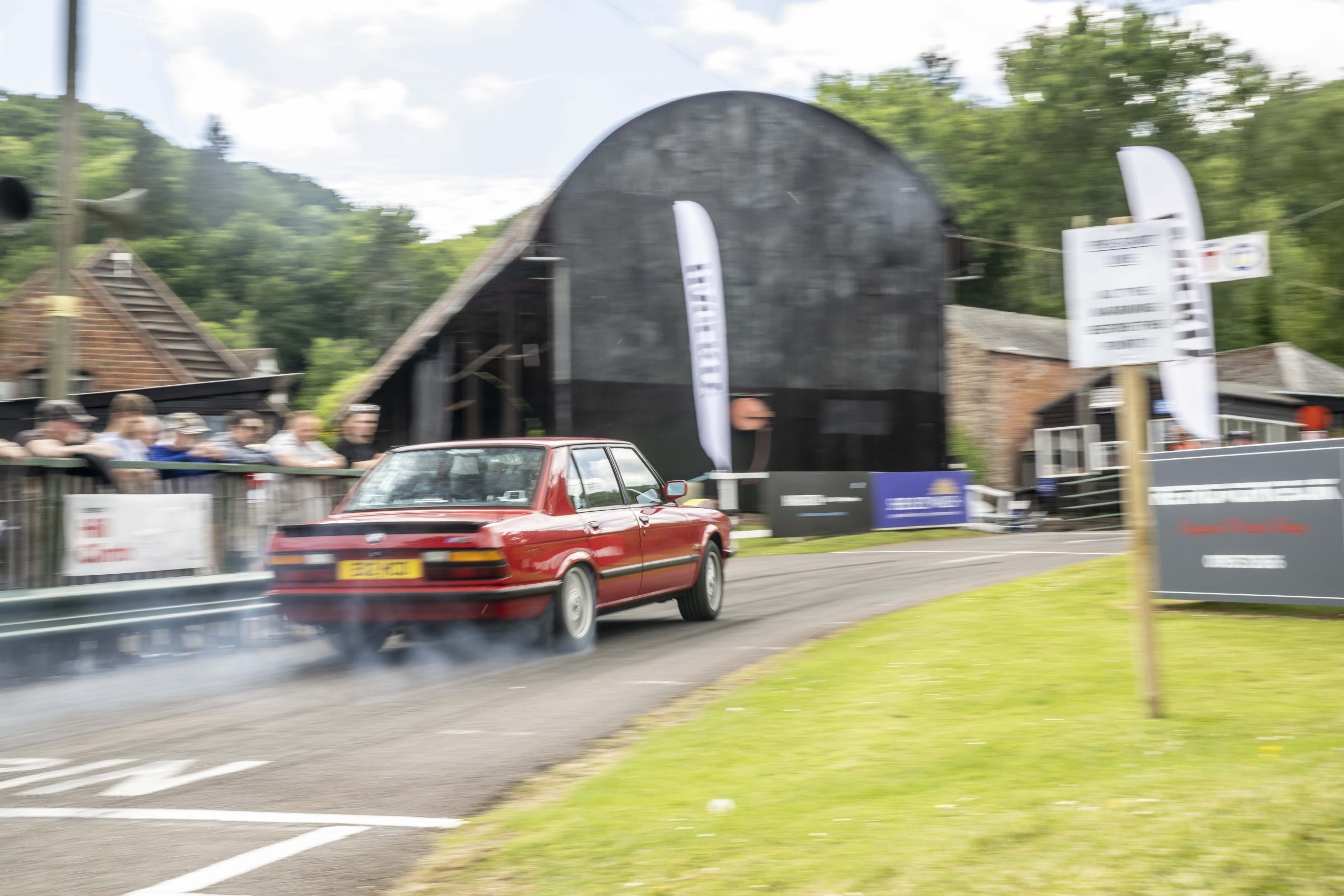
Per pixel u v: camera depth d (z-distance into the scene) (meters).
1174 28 51.94
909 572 15.27
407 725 6.56
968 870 3.52
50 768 5.72
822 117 32.25
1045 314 55.91
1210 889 3.24
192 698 7.66
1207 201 50.88
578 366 29.70
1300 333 53.31
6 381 27.11
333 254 62.31
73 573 8.59
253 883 3.92
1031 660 7.31
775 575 15.73
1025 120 53.09
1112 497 31.88
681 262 27.09
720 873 3.71
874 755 5.15
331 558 8.46
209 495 9.87
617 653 8.98
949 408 41.78
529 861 4.01
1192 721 5.36
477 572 8.21
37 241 39.38
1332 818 3.69
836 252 32.47
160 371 29.78
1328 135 48.62
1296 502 8.98
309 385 56.34
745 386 31.45
